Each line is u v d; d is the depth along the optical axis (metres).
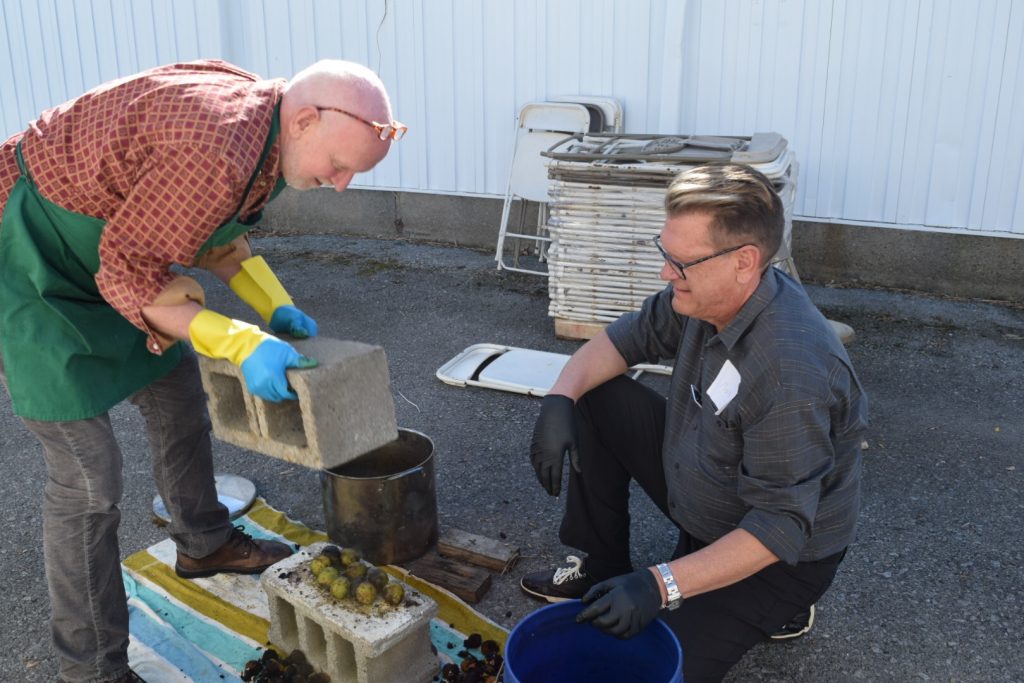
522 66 5.92
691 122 5.63
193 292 1.97
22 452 3.86
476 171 6.30
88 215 2.04
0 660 2.61
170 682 2.48
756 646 2.62
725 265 2.00
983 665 2.54
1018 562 2.99
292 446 2.01
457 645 2.61
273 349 1.90
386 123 2.03
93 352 2.18
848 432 2.11
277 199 7.08
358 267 6.23
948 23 4.93
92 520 2.24
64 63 7.03
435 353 4.82
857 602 2.81
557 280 4.74
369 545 2.90
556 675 2.18
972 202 5.19
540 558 3.04
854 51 5.15
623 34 5.59
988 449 3.74
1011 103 4.95
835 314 5.20
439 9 6.02
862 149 5.31
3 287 2.10
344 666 2.41
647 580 1.93
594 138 4.96
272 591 2.51
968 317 5.14
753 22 5.30
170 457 2.68
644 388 2.63
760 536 1.94
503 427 3.98
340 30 6.32
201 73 2.03
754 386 2.03
